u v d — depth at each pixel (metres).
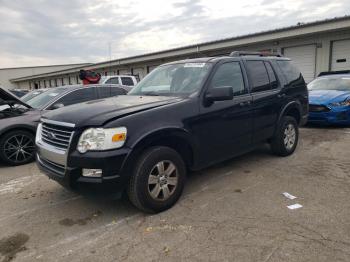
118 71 31.42
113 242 3.25
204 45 20.09
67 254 3.07
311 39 16.03
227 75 4.79
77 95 7.57
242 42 17.98
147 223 3.61
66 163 3.50
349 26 13.80
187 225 3.52
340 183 4.58
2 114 6.33
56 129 3.73
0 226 3.70
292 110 6.16
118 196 3.55
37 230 3.57
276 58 6.05
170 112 3.91
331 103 8.76
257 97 5.18
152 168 3.68
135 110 3.72
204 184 4.75
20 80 57.38
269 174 5.09
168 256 2.96
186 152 4.25
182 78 4.70
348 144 6.88
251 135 5.13
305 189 4.40
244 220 3.57
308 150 6.48
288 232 3.27
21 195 4.66
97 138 3.39
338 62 15.36
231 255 2.92
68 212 4.00
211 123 4.36
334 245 3.00
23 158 6.43
